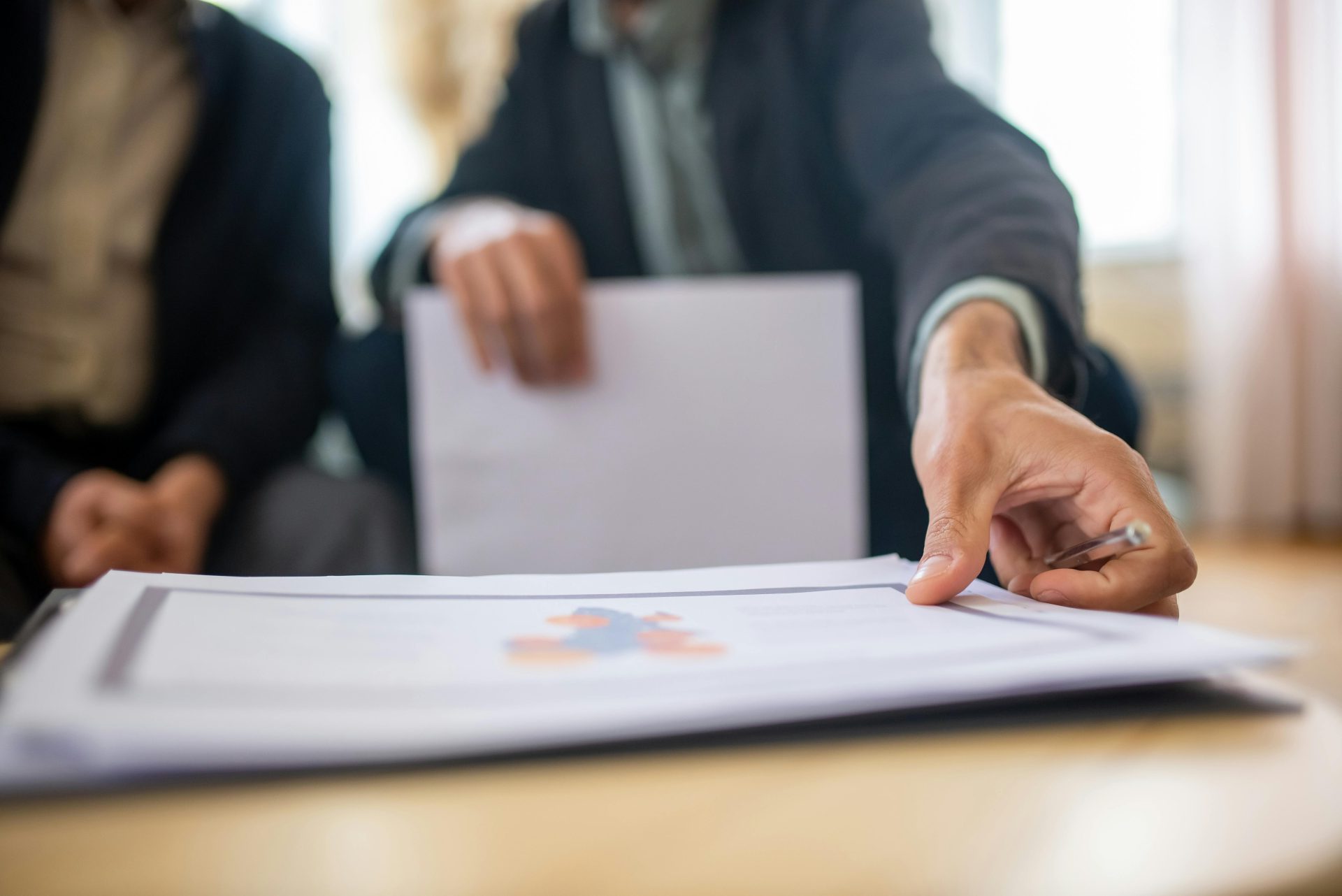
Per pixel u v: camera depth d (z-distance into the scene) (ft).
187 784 0.65
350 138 8.24
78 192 3.10
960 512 1.06
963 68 8.48
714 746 0.71
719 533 2.52
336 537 2.84
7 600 2.14
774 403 2.52
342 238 8.23
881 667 0.76
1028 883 0.52
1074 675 0.74
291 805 0.62
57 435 3.10
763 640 0.85
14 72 2.91
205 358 3.29
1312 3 8.02
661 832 0.58
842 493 2.52
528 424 2.54
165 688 0.68
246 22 3.65
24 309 3.05
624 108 3.63
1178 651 0.78
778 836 0.57
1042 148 2.06
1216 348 8.32
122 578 1.03
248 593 1.01
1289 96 8.16
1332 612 4.60
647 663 0.78
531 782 0.65
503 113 3.84
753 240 3.31
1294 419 8.32
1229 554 6.98
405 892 0.51
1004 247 1.54
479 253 2.53
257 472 3.01
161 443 2.86
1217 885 0.52
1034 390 1.23
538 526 2.53
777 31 3.27
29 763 0.61
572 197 3.66
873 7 3.07
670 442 2.53
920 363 1.52
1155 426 8.55
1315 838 0.57
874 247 2.73
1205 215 8.29
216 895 0.51
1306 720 0.77
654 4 3.41
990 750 0.71
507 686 0.72
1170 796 0.63
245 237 3.39
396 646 0.82
